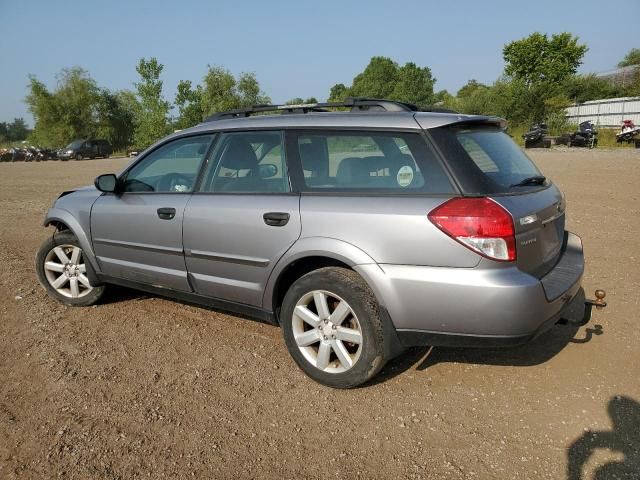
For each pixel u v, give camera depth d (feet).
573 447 9.11
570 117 118.93
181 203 13.12
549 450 9.06
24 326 14.71
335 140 11.21
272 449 9.27
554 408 10.26
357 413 10.28
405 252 9.87
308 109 12.74
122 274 14.92
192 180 13.42
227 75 152.25
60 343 13.57
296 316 11.37
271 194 11.73
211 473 8.67
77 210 15.55
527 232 9.89
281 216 11.26
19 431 9.79
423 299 9.78
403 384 11.30
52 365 12.34
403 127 10.52
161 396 10.98
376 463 8.86
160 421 10.09
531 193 10.61
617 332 13.32
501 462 8.79
